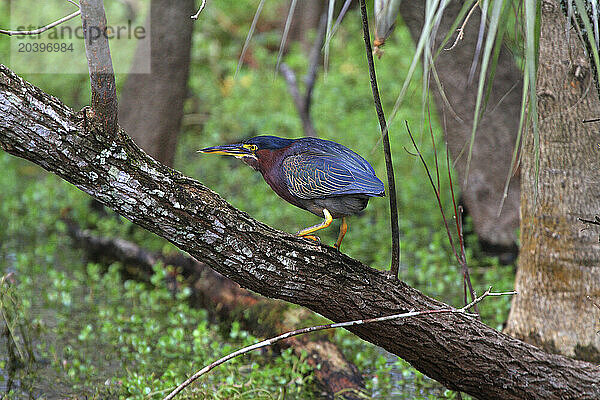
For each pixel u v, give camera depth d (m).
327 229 15.77
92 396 8.91
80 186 5.34
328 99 20.48
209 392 8.70
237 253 5.72
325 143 6.59
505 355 6.61
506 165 13.83
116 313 11.66
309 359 9.69
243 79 22.61
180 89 14.43
